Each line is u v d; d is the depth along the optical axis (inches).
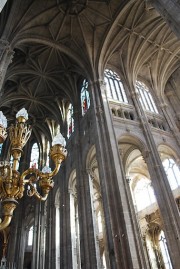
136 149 887.1
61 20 936.9
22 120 332.5
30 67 1070.4
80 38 978.1
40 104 1247.5
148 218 954.7
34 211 1186.0
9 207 273.4
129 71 1026.1
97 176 1038.4
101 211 1016.9
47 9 890.1
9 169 293.6
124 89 973.8
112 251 528.7
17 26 835.4
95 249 631.2
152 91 1062.4
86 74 952.3
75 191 947.3
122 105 887.1
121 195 590.6
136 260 498.6
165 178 702.5
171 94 1083.9
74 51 991.6
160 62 1086.4
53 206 1026.1
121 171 644.7
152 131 855.1
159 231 903.1
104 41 961.5
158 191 683.4
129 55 1027.9
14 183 290.5
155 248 884.6
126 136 784.3
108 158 671.8
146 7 911.7
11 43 785.6
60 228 855.7
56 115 1238.3
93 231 665.0
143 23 965.2
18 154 310.2
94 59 961.5
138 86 1041.5
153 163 738.2
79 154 877.8
